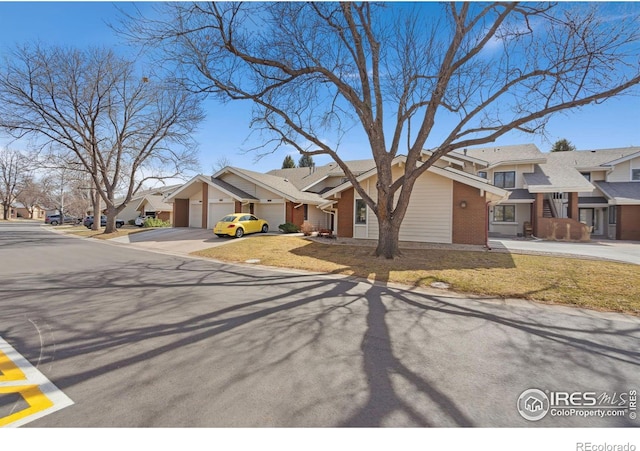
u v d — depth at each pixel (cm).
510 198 1966
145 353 344
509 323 454
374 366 316
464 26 868
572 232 1761
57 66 1880
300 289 657
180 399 256
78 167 2622
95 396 260
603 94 736
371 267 886
